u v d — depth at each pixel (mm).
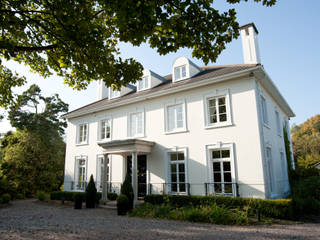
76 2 4988
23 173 21766
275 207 8695
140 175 13945
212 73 12695
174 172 12523
